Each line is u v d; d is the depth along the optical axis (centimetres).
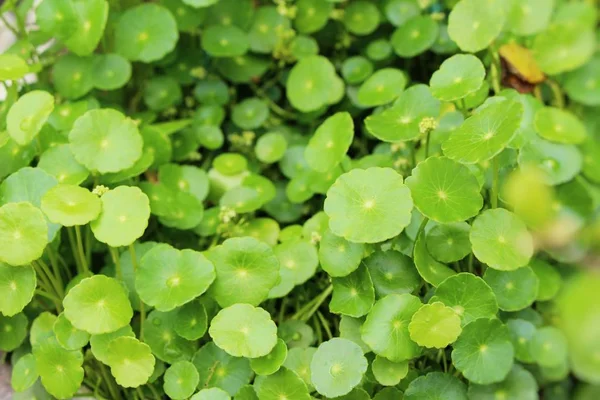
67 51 78
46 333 62
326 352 57
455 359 56
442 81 61
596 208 61
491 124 57
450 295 57
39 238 57
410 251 62
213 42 75
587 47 66
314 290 66
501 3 62
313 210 71
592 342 48
